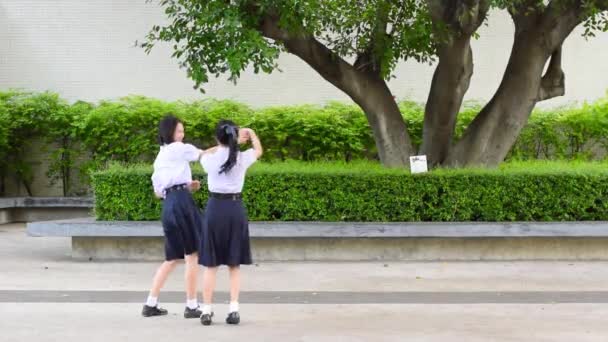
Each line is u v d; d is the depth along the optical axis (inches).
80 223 479.8
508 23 711.7
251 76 720.3
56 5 725.3
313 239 488.1
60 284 407.2
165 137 336.8
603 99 685.3
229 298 373.7
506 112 523.5
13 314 337.1
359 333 307.1
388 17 530.9
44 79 726.5
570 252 490.9
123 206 491.5
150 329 311.7
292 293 386.6
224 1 453.4
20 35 727.7
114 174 491.8
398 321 327.9
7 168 716.0
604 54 708.0
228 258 319.3
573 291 393.1
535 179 488.7
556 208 489.7
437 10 463.8
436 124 525.3
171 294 382.6
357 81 520.4
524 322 326.6
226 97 720.3
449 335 305.0
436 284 410.3
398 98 714.8
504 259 489.1
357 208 486.6
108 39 724.7
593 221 487.5
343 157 678.5
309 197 487.2
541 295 382.9
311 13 461.7
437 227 471.2
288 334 304.5
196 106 690.8
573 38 708.0
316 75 718.5
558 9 495.8
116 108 680.4
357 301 367.9
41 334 303.6
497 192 486.9
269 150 676.7
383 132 531.8
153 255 490.6
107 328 313.1
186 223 329.7
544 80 538.9
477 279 424.2
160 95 724.0
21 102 695.7
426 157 522.9
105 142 684.7
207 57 463.2
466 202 486.9
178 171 331.0
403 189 486.0
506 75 528.1
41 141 714.2
